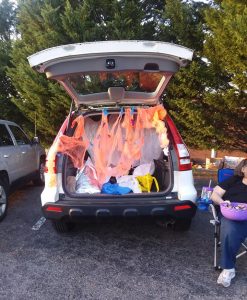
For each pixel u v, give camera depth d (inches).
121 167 162.1
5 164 208.7
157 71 138.9
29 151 258.5
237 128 314.7
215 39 279.4
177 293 120.4
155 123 159.2
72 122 165.8
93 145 167.2
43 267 140.2
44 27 346.3
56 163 149.3
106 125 167.0
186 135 325.4
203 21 316.8
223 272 126.0
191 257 148.5
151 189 160.1
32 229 183.3
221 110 300.2
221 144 321.7
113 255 150.9
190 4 323.6
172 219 147.1
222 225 129.7
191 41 314.0
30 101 364.2
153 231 178.2
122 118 170.2
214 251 143.2
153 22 337.7
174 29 311.3
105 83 176.9
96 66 136.3
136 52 129.1
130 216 141.4
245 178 143.2
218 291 121.6
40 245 162.1
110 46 128.3
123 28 314.2
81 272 135.8
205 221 193.2
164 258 147.6
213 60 293.1
